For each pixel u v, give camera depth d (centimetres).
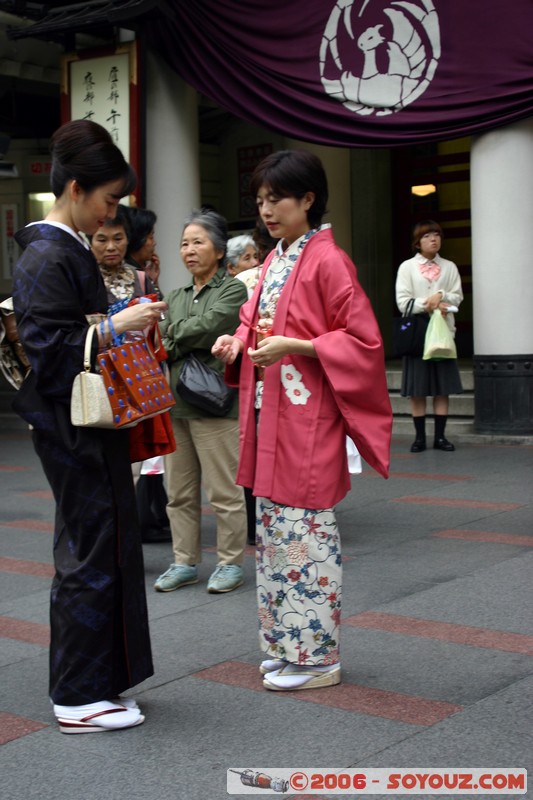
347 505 694
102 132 329
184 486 498
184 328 484
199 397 475
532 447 908
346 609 455
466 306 1320
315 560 357
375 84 909
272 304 369
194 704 353
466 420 1002
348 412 351
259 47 945
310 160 360
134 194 978
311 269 359
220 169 1393
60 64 1070
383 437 355
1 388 1338
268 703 351
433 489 739
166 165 1030
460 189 1302
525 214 902
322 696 355
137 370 320
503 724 324
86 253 330
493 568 516
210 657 401
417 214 1333
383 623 434
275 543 360
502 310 916
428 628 425
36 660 406
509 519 630
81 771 304
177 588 502
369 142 920
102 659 330
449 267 888
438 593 475
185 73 984
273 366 362
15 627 450
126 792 289
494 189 902
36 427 327
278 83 945
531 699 345
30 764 310
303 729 328
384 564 532
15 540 628
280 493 357
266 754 310
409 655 394
